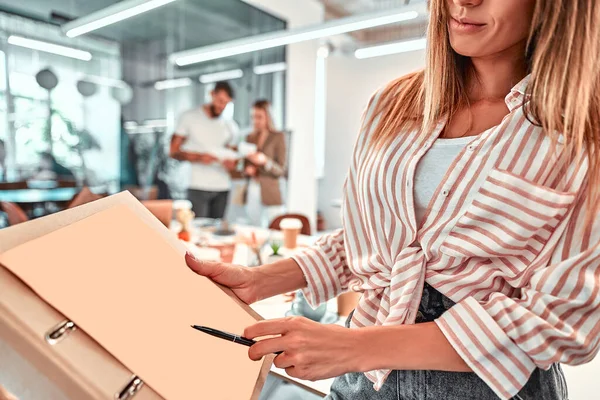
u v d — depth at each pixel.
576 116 0.52
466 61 0.67
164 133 4.95
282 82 5.20
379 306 0.70
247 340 0.49
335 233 0.86
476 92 0.66
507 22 0.53
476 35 0.55
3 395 0.40
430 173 0.63
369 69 7.32
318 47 6.45
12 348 0.33
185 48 5.04
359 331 0.52
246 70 5.35
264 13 4.80
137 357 0.40
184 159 4.04
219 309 0.55
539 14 0.53
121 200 0.59
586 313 0.51
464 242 0.59
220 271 0.65
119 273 0.47
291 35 3.66
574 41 0.52
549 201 0.53
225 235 2.56
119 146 4.57
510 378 0.52
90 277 0.43
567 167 0.54
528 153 0.57
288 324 0.50
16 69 3.76
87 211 0.52
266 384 1.01
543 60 0.54
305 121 5.59
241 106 5.39
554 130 0.54
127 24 4.49
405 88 0.73
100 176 4.44
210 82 5.31
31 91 3.87
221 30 5.12
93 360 0.36
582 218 0.53
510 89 0.63
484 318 0.53
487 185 0.57
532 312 0.52
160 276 0.52
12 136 3.78
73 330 0.37
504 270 0.58
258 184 4.79
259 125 4.73
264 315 1.28
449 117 0.66
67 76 4.11
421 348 0.52
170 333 0.45
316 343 0.49
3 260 0.37
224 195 4.25
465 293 0.59
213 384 0.44
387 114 0.73
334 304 1.41
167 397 0.39
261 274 0.72
